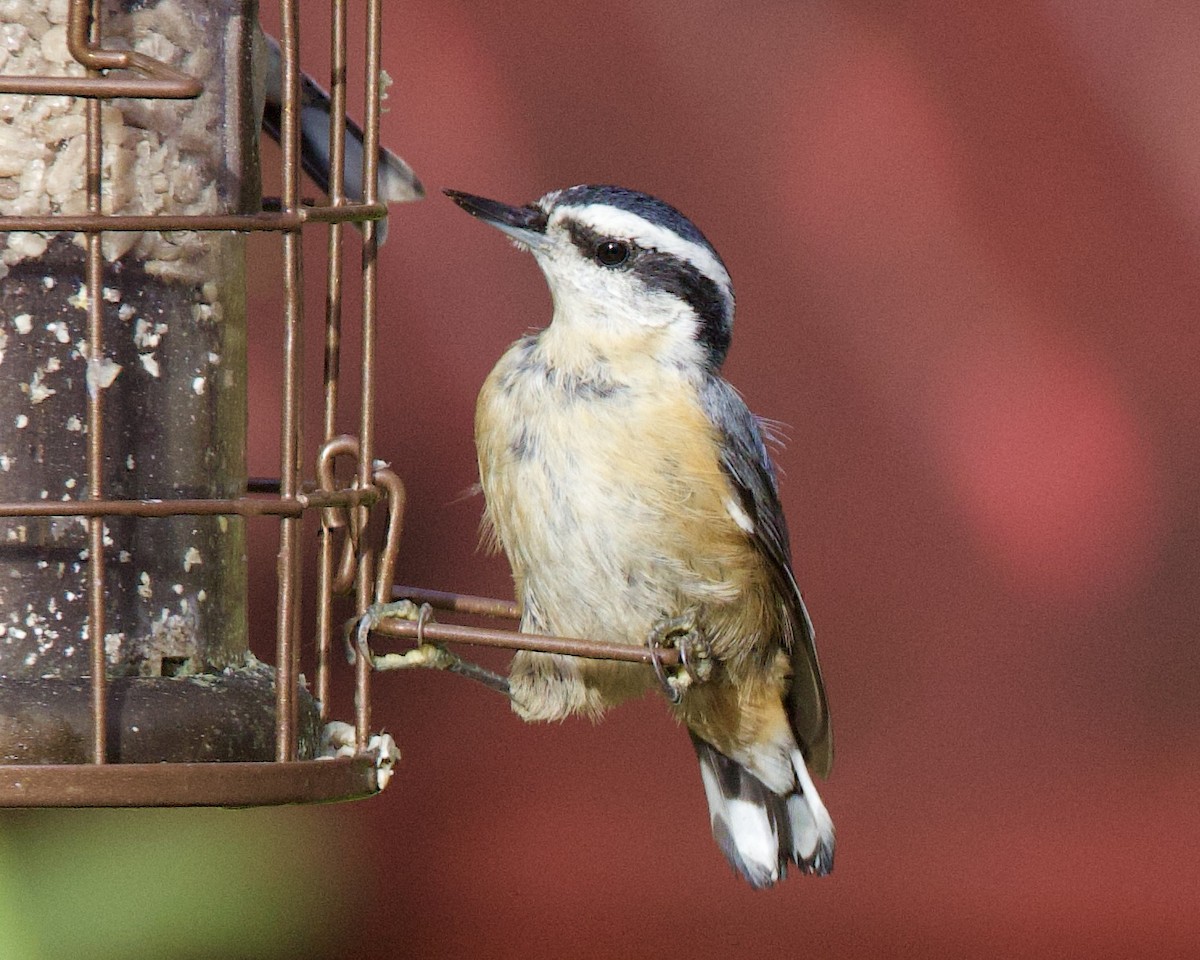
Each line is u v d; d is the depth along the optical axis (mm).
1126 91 12641
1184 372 12562
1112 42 12688
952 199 12547
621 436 8797
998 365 12609
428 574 11609
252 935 9477
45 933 8727
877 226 12656
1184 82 12586
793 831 9742
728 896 11727
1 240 7605
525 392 8953
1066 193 12578
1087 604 12602
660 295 9031
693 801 11938
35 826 8836
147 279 7773
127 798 6832
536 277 12000
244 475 8227
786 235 12602
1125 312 12586
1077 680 12516
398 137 12227
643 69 12492
